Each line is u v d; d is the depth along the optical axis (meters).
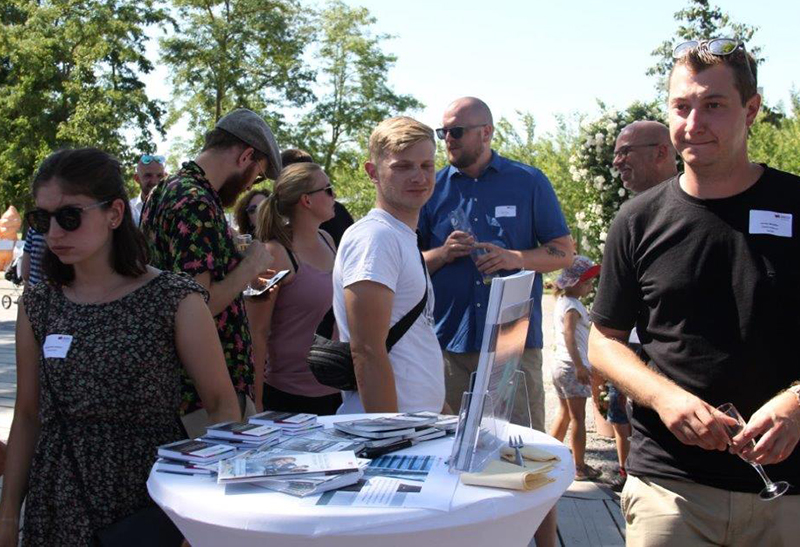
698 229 2.37
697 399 2.21
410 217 3.04
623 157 4.61
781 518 2.31
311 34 38.16
